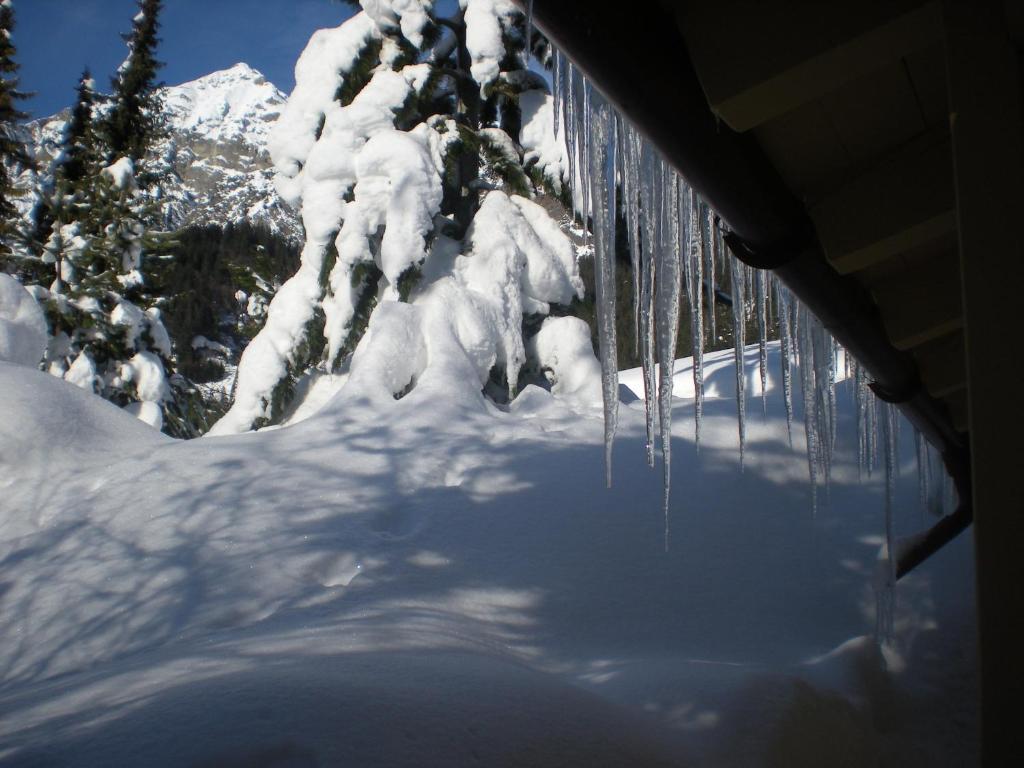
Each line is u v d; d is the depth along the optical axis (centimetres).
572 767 182
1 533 497
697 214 307
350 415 657
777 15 141
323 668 227
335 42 918
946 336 292
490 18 865
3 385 601
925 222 187
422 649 294
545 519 486
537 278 896
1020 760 115
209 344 2728
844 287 221
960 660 368
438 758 169
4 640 394
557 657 355
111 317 1514
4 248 1670
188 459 575
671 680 279
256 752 164
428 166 839
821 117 167
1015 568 119
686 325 1266
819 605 412
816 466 544
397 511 506
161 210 1802
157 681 240
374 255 882
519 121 943
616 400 283
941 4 129
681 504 501
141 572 433
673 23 141
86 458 582
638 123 148
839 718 287
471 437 618
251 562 432
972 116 125
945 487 518
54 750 173
